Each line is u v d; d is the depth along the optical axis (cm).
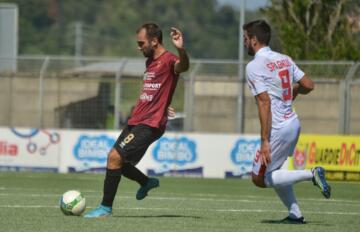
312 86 2764
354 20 7381
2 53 8069
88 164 5962
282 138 2714
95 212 2878
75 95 6481
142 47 2872
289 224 2786
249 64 2708
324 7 7162
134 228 2594
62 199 2916
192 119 6138
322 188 2714
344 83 6034
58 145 6019
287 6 7269
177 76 2883
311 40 7156
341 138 5634
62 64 6531
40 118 6319
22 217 2872
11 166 6081
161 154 5841
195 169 5803
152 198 3969
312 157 5644
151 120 2858
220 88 6438
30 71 6600
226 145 5791
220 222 2814
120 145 2858
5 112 6744
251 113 6272
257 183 2781
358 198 4309
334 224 2844
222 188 4856
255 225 2730
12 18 8081
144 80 2891
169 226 2666
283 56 2747
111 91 6381
